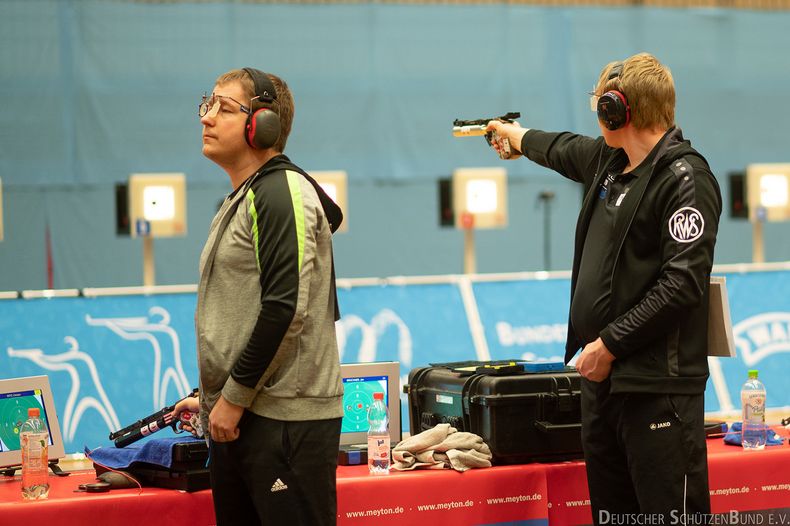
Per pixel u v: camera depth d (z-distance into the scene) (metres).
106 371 14.62
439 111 29.94
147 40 27.19
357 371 11.92
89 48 26.70
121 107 26.92
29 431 9.88
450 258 29.83
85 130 26.62
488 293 17.09
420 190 29.69
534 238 30.53
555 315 17.23
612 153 9.96
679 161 9.09
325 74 29.02
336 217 9.10
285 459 8.23
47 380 11.37
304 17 28.75
